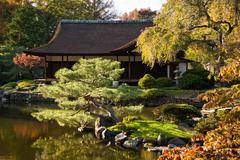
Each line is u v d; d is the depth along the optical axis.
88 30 38.09
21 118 21.28
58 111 16.62
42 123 19.55
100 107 16.67
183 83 27.44
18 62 37.28
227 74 6.32
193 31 19.42
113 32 37.81
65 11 53.50
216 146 4.30
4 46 42.97
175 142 13.99
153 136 14.68
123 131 15.72
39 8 47.84
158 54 18.47
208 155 4.08
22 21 44.59
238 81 24.09
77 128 18.14
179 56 31.06
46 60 35.12
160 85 28.62
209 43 18.88
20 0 52.97
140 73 34.03
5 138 15.90
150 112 22.00
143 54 18.81
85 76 16.05
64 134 16.75
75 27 38.41
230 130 4.77
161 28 18.33
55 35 37.59
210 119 14.32
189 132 15.24
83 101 16.28
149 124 15.95
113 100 16.64
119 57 34.41
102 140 15.48
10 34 45.53
